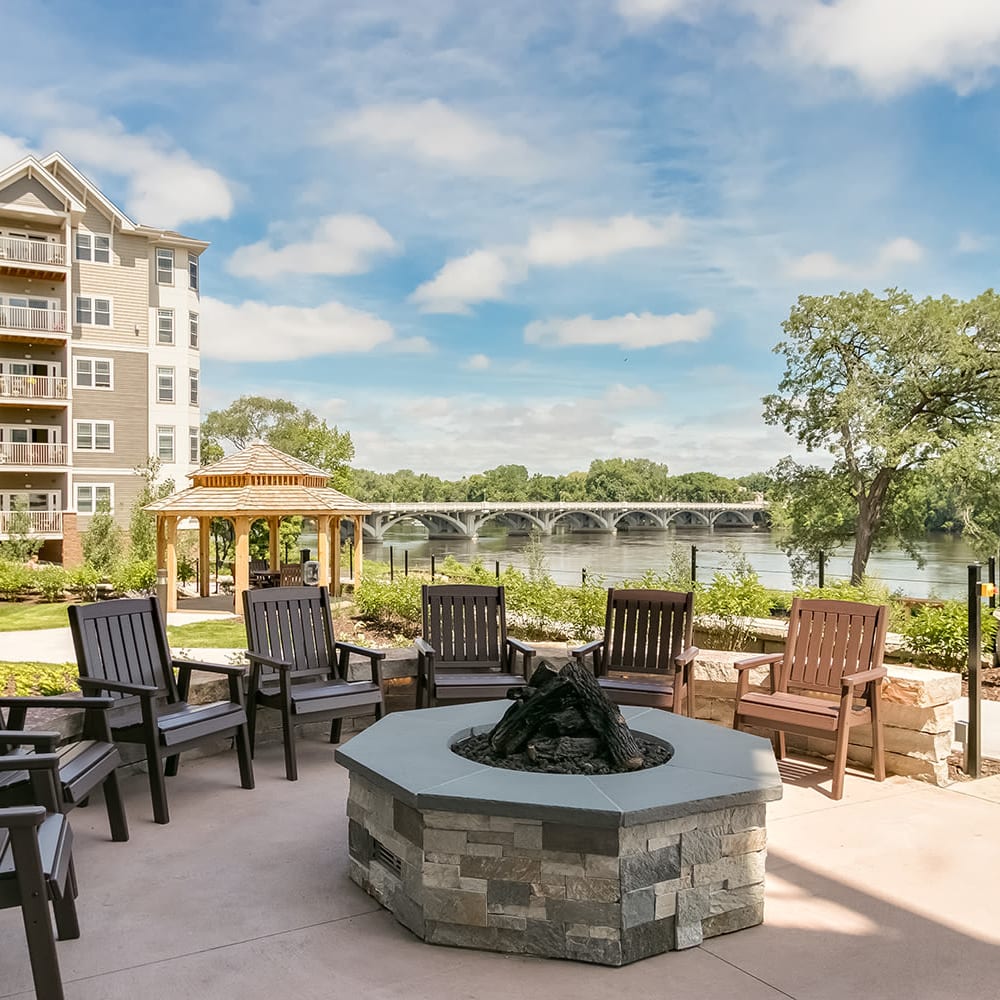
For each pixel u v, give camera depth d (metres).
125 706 4.97
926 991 2.94
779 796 3.46
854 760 5.77
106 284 30.81
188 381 32.53
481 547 42.41
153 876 3.92
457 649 6.58
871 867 4.04
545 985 2.99
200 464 33.38
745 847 3.44
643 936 3.20
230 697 5.42
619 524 55.59
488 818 3.24
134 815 4.75
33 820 2.54
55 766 2.93
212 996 2.90
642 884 3.18
